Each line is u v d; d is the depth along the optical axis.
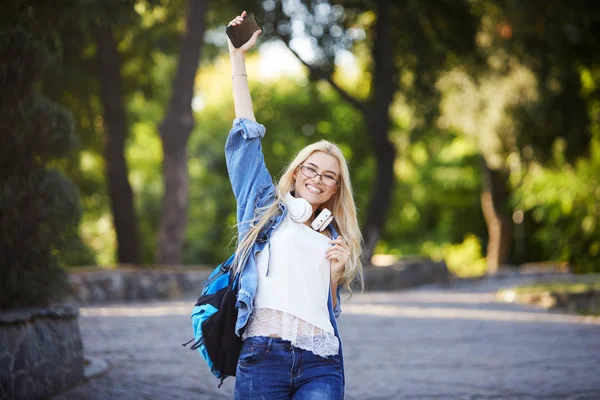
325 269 4.15
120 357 10.07
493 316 16.73
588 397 8.05
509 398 7.96
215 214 49.50
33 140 7.58
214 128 49.41
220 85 49.88
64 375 7.75
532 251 47.56
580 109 26.47
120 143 24.61
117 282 20.55
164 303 19.92
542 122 27.08
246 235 4.16
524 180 37.94
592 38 24.55
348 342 12.26
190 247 49.09
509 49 26.19
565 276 32.19
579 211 35.91
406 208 53.41
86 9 8.51
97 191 30.91
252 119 4.44
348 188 4.40
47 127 7.60
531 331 13.92
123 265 23.77
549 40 24.97
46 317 7.51
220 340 4.09
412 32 28.55
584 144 27.41
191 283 22.80
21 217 7.61
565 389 8.45
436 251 51.00
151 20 25.69
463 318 16.16
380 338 12.74
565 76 25.86
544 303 19.84
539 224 47.28
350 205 4.41
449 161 50.38
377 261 30.02
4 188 7.41
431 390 8.37
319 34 28.00
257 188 4.29
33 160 7.76
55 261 7.96
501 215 40.03
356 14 28.28
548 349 11.62
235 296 4.10
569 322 15.70
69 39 9.22
